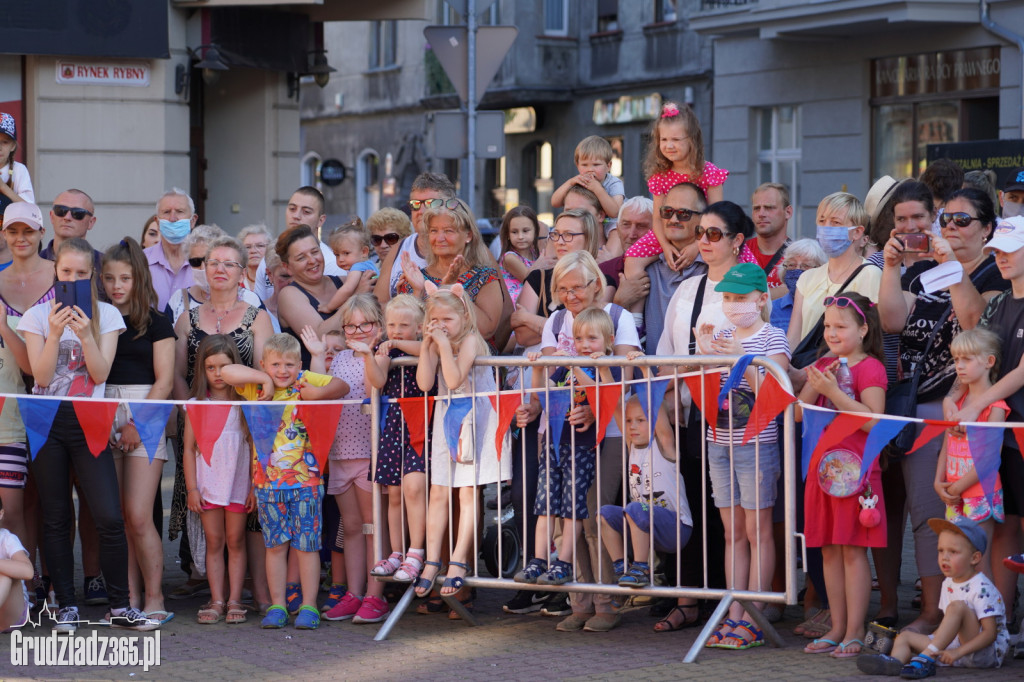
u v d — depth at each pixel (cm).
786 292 692
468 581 641
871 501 571
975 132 1947
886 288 601
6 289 668
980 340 559
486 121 1096
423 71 3253
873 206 737
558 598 689
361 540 685
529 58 2869
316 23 1561
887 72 2058
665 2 2675
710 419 584
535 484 649
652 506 595
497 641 627
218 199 1571
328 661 593
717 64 2347
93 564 707
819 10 1989
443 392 646
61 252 636
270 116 1559
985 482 532
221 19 1453
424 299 680
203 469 665
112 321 650
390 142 3409
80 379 648
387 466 656
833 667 563
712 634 611
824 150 2159
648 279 683
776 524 636
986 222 608
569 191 771
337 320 729
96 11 1356
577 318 612
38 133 1373
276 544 659
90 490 646
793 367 625
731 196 2328
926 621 590
